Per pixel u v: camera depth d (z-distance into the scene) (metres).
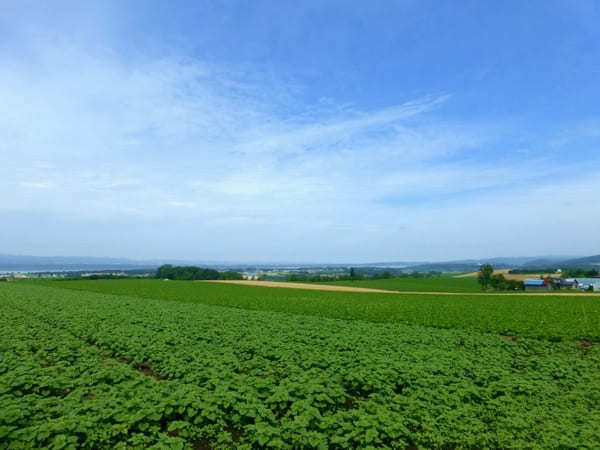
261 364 16.62
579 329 27.70
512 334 26.91
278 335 22.98
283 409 12.17
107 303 39.94
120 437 10.01
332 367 15.59
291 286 91.62
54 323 26.52
